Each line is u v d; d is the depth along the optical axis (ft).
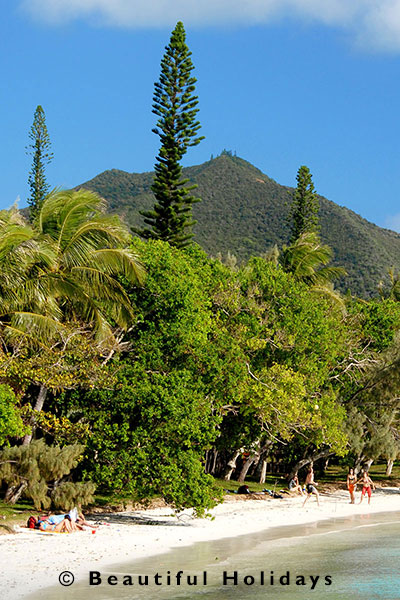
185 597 47.14
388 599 48.98
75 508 71.61
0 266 77.05
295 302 116.16
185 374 84.64
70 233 87.76
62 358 79.30
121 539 67.56
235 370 98.78
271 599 48.06
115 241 89.76
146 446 79.15
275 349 115.55
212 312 106.73
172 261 92.63
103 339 83.30
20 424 67.67
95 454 80.79
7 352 77.71
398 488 154.51
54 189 90.02
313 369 116.06
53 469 75.51
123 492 79.66
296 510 105.91
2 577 48.78
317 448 130.93
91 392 81.71
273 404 106.22
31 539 63.36
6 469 76.13
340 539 77.87
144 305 90.43
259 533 80.12
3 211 80.74
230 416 118.01
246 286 116.37
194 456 81.10
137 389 79.71
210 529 80.79
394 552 68.90
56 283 81.61
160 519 85.35
